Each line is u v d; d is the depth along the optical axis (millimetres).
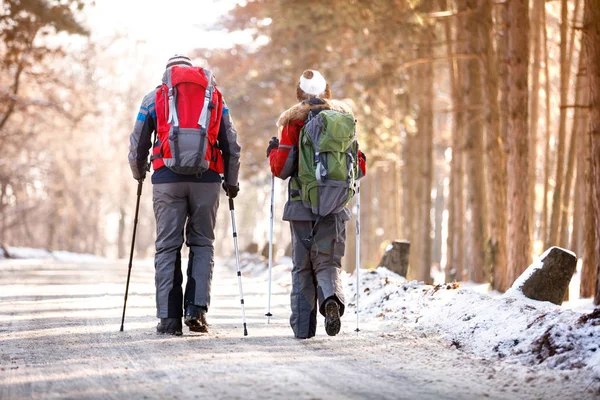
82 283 30047
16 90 63844
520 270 30781
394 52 48062
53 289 26594
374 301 19484
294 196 14227
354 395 9430
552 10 53938
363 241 78625
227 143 14875
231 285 30328
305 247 14320
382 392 9680
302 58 57094
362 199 77625
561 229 45625
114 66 121500
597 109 22094
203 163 14312
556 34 60031
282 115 14492
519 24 31016
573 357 11359
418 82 54750
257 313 19281
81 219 131375
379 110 56562
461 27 42188
